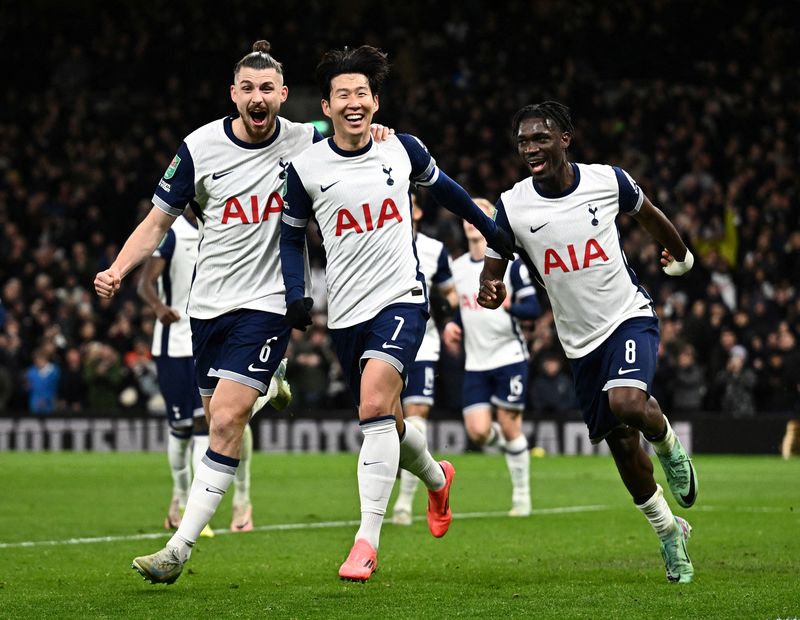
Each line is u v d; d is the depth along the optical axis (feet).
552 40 123.75
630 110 117.60
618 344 28.07
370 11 130.72
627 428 28.45
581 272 28.30
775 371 86.22
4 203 117.91
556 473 69.77
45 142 125.49
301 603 24.94
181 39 132.46
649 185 109.40
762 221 104.63
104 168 121.08
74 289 104.06
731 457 84.07
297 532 40.96
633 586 27.43
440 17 132.77
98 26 137.80
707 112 116.78
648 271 97.96
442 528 30.99
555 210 28.40
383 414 27.20
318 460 81.92
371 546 27.17
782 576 29.04
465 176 111.65
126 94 127.75
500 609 24.03
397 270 27.78
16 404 97.86
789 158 111.14
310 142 29.17
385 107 119.85
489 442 47.78
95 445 92.58
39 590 27.30
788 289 92.84
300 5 132.98
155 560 26.35
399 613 23.56
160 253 42.19
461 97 119.55
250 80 28.19
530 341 90.07
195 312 29.17
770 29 123.85
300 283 27.53
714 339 89.35
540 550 35.40
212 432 27.63
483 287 29.48
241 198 28.60
